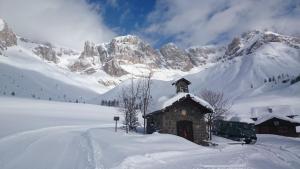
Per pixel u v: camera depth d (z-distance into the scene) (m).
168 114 30.61
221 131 40.34
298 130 70.50
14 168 13.62
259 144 31.73
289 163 16.67
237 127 36.78
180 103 31.22
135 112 46.00
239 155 18.75
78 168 13.43
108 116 105.25
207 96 54.75
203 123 31.72
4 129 33.44
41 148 20.36
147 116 36.62
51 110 103.44
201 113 31.97
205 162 15.49
